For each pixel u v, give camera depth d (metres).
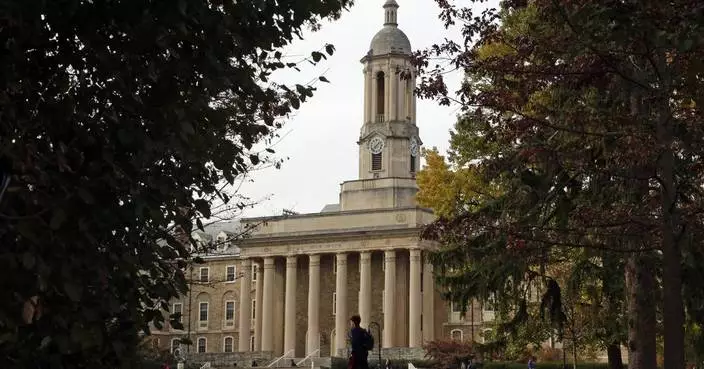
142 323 10.84
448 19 18.55
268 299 95.75
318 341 92.75
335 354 92.38
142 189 10.34
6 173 7.63
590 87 19.44
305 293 97.94
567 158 17.89
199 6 10.47
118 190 10.02
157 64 10.62
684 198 18.08
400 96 100.25
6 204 8.80
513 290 29.20
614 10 13.99
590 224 18.41
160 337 105.69
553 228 18.59
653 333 21.45
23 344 9.68
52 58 10.32
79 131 9.78
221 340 106.12
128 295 10.63
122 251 10.38
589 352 43.97
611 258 23.67
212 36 10.90
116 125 10.25
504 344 33.25
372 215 92.94
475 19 18.53
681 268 18.05
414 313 88.44
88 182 9.46
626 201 18.89
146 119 10.59
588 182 20.58
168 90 10.57
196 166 11.34
